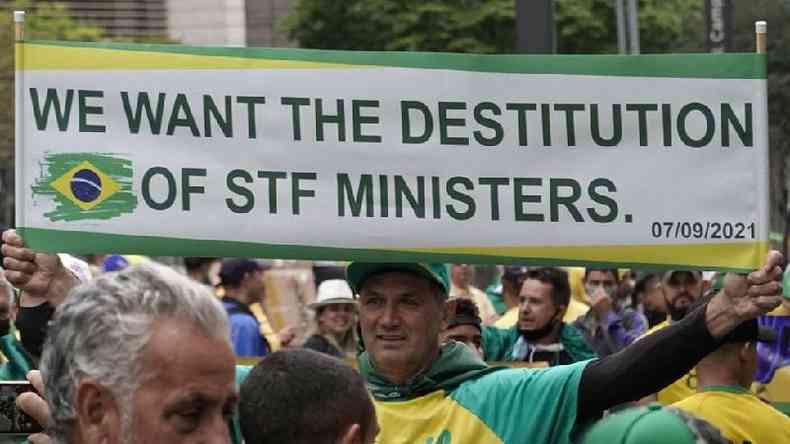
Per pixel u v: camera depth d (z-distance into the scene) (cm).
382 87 626
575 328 1235
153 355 403
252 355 1439
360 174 626
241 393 504
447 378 648
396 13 3719
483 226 627
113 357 404
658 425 432
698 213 625
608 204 627
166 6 4972
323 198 626
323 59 625
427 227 627
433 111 627
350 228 626
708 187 625
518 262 628
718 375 805
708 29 1560
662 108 626
